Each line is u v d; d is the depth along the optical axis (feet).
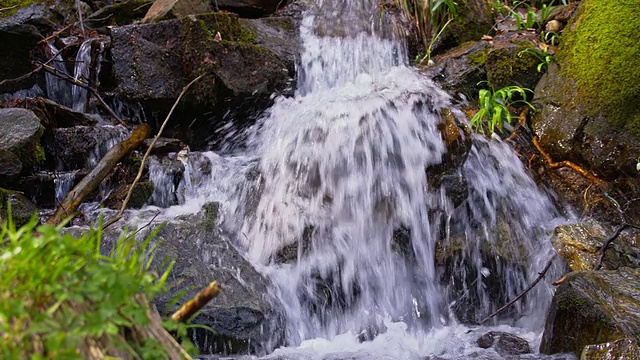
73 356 3.95
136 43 16.97
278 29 19.53
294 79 18.56
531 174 15.40
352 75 19.03
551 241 13.16
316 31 19.72
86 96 17.84
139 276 4.76
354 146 14.71
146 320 4.50
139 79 16.76
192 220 13.21
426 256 13.76
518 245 13.79
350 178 14.49
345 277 13.43
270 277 12.81
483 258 13.55
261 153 16.38
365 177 14.44
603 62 15.56
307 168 14.76
